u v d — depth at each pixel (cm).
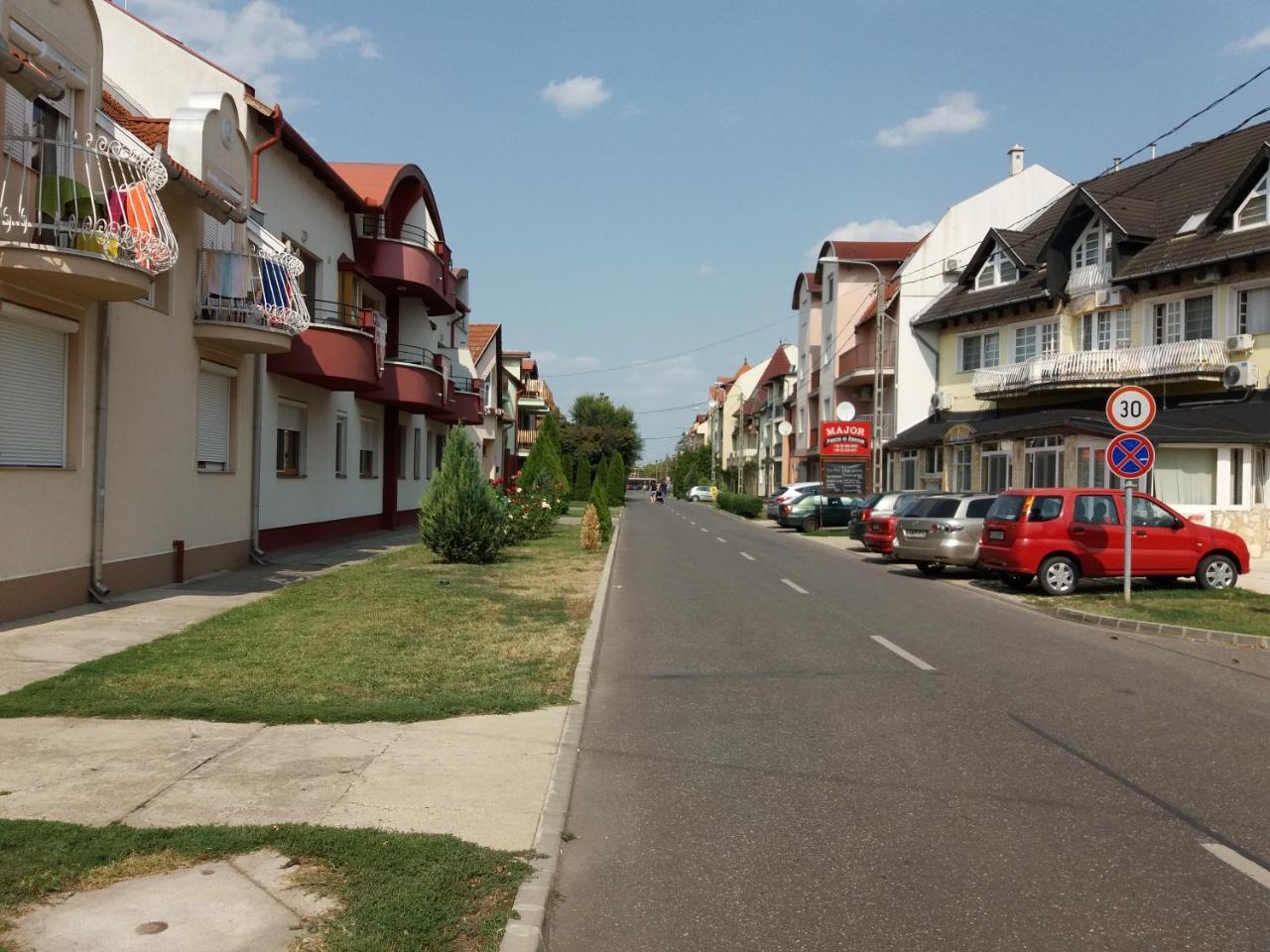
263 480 1847
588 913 423
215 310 1489
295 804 521
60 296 1104
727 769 636
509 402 5978
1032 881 457
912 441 3516
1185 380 2492
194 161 1374
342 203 2222
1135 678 938
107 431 1221
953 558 1898
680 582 1786
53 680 787
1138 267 2650
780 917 419
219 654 909
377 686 805
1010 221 3800
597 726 744
